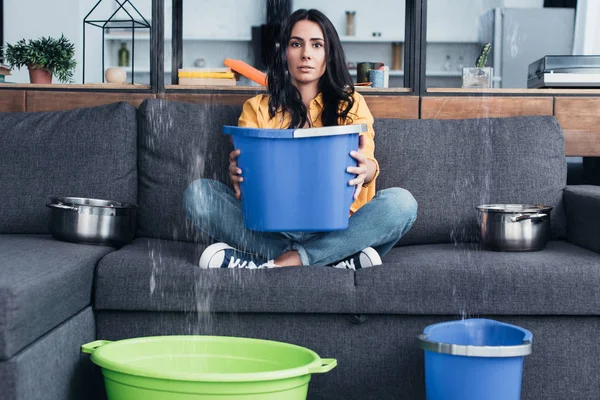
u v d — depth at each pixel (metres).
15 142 2.37
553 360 1.84
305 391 1.61
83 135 2.38
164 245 2.21
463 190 2.34
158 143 2.38
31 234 2.32
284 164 1.77
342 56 2.24
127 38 6.68
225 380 1.48
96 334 1.87
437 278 1.82
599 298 1.81
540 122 2.42
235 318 1.85
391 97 2.61
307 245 1.97
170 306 1.83
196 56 6.84
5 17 5.84
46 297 1.53
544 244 2.08
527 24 5.88
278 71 2.24
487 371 1.63
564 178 2.38
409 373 1.85
